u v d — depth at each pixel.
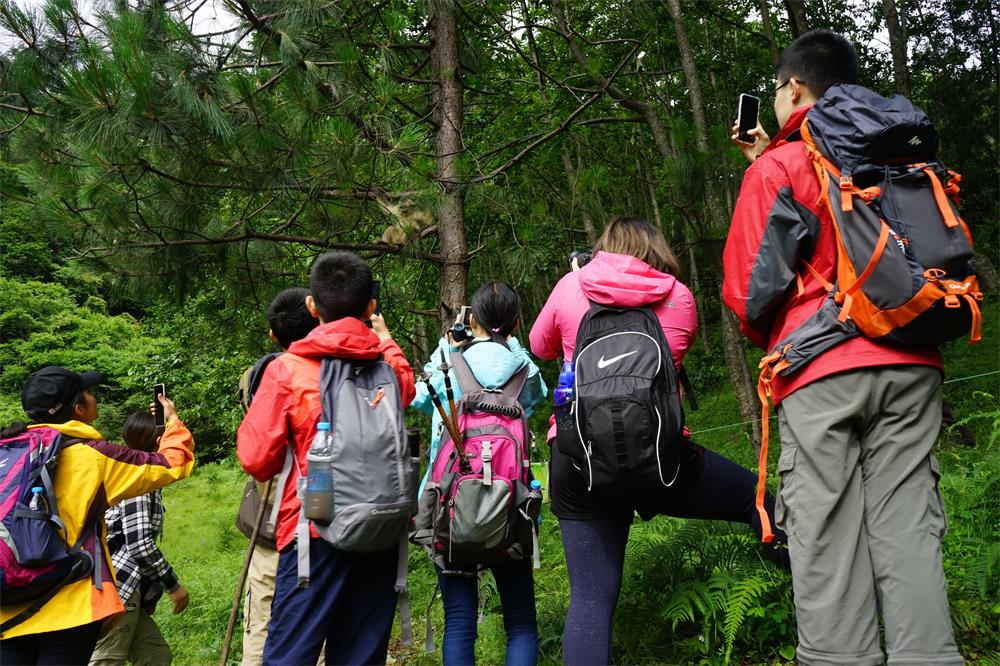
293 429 2.31
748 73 14.30
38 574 2.44
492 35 7.75
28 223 5.25
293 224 5.69
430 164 5.02
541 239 5.94
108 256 5.03
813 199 1.94
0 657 2.46
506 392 2.87
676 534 3.30
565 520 2.56
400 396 2.41
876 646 1.81
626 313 2.46
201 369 14.33
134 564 3.45
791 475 1.94
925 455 1.83
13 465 2.50
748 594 2.75
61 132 4.54
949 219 1.76
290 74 4.35
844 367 1.83
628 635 3.06
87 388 2.85
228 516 11.29
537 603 3.78
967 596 2.75
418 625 4.32
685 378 2.59
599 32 9.75
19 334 28.98
